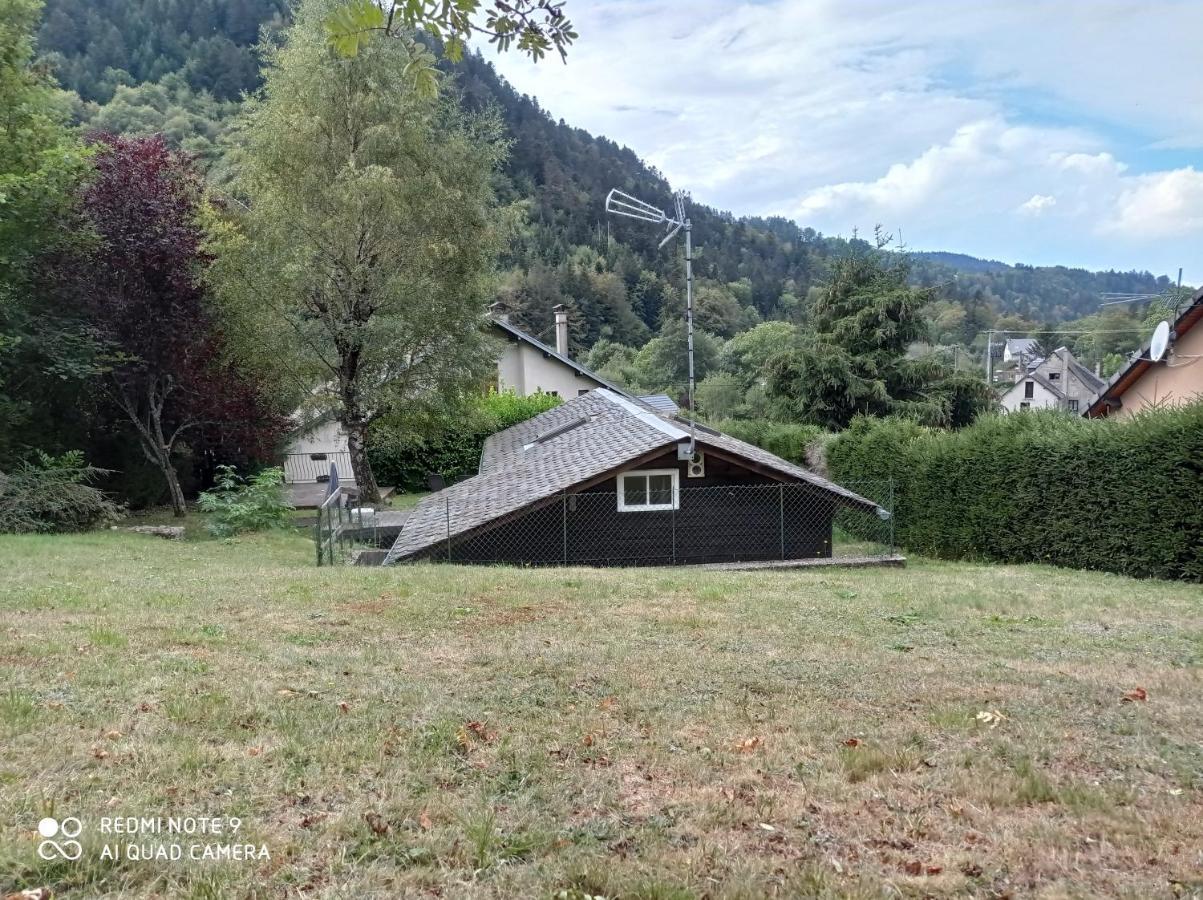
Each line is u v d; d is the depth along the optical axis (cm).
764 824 302
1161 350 1739
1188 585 1070
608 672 499
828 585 927
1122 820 309
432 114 2036
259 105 2031
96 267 1628
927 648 595
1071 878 266
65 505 1447
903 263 3130
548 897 248
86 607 652
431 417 2212
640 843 285
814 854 280
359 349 2036
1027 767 359
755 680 490
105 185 1639
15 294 1583
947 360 3250
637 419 1562
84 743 352
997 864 274
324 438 2891
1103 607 808
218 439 2030
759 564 1289
